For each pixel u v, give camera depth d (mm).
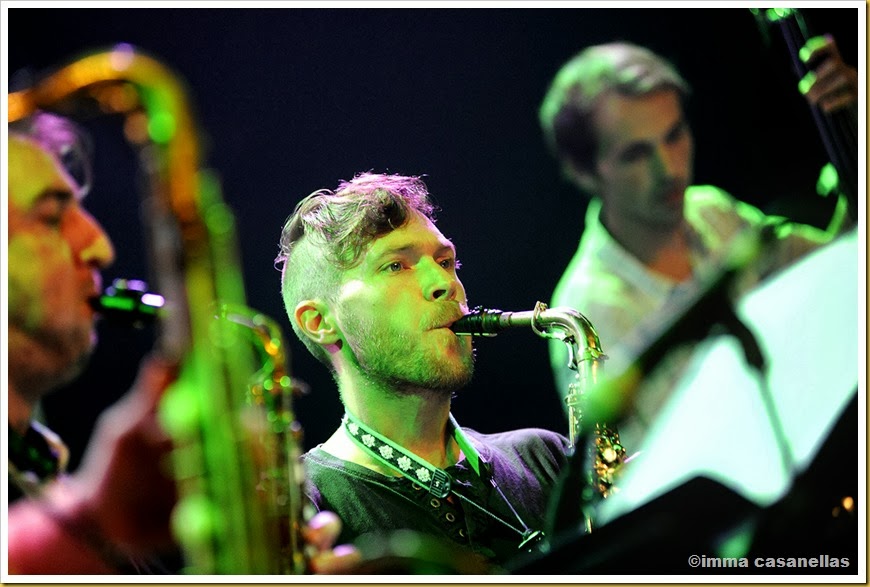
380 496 4559
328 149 8336
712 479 3621
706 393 4695
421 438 4758
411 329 4664
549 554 3553
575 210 8492
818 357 4773
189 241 3000
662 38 8523
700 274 7680
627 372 4391
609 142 8414
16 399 3301
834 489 3744
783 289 4914
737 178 8273
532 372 8172
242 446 3107
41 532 2875
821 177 7938
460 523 4531
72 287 3363
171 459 2818
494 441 5117
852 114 5105
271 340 3691
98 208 7059
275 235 8094
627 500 4328
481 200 8609
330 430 7508
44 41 7305
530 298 8477
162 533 2820
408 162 8531
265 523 3441
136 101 3002
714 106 8383
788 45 5352
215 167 8039
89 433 6977
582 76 8477
